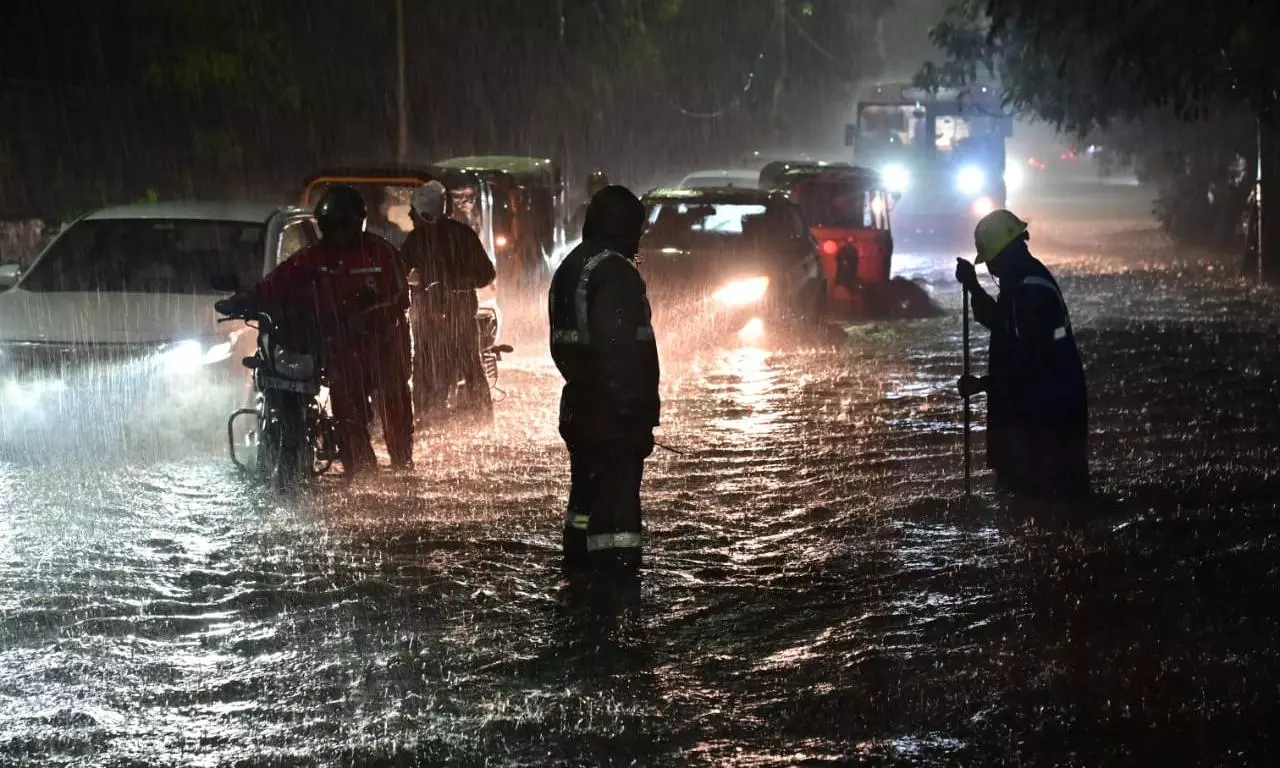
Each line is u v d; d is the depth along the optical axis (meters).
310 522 9.18
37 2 28.44
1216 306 23.50
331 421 10.59
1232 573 7.98
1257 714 6.00
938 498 9.82
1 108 28.05
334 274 10.46
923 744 5.72
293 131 34.09
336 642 6.91
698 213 20.09
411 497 9.93
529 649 6.84
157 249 12.37
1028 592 7.69
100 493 9.88
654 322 18.19
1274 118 21.59
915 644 6.90
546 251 22.86
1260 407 13.45
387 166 16.58
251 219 12.75
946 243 41.19
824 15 63.78
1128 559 8.26
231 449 10.62
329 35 34.75
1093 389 14.54
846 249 23.42
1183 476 10.38
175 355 11.07
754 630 7.13
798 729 5.88
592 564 8.00
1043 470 9.41
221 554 8.42
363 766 5.48
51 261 12.38
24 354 11.04
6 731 5.82
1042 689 6.29
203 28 29.89
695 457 11.31
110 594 7.64
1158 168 40.59
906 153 40.62
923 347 18.52
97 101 29.73
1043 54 23.80
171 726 5.88
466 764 5.51
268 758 5.55
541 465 11.10
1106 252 38.22
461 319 12.65
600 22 43.41
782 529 9.07
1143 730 5.85
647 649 6.85
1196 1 17.66
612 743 5.72
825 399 14.22
